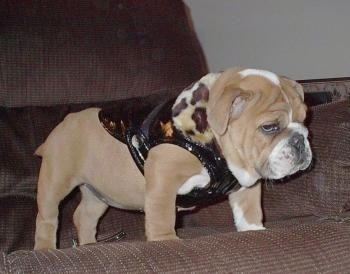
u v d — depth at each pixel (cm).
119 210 206
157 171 146
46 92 213
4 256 106
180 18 231
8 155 203
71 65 213
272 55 298
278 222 184
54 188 170
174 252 110
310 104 258
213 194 158
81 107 213
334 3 280
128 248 112
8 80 210
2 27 211
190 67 224
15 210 198
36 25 213
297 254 115
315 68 287
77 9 218
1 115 209
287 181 180
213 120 138
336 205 169
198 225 210
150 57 219
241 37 305
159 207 146
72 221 201
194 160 145
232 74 150
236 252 112
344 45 279
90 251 110
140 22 223
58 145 169
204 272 105
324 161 172
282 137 144
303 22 289
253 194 164
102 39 217
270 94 146
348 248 123
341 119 174
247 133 145
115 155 162
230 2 306
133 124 156
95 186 171
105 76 215
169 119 148
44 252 111
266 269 109
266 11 298
